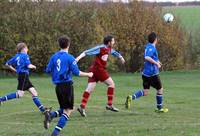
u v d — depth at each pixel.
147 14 64.69
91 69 25.06
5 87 44.31
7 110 28.11
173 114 25.50
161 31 64.94
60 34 59.50
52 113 18.56
